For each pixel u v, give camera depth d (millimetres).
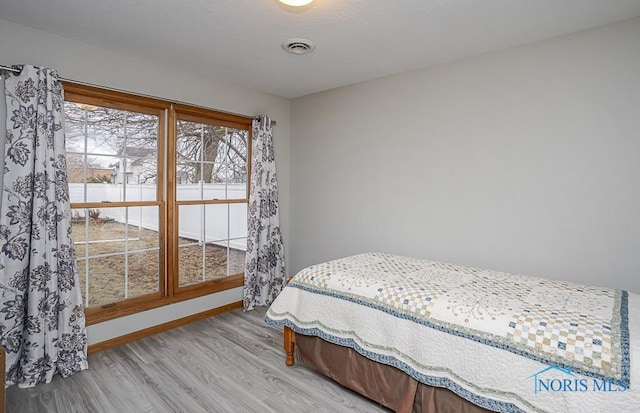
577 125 2305
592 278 2291
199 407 2025
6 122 2195
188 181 3291
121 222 2855
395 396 1942
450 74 2846
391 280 2197
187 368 2457
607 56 2189
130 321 2871
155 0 1931
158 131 3064
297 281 2467
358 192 3506
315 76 3240
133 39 2453
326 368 2277
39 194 2227
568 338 1463
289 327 2445
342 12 2041
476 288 2051
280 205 4082
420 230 3076
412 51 2623
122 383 2264
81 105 2609
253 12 2055
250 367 2486
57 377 2328
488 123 2668
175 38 2430
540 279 2270
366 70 3070
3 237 2168
